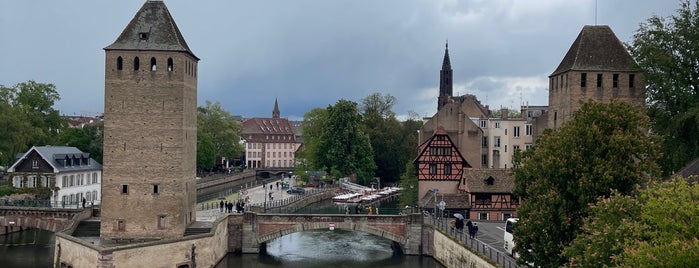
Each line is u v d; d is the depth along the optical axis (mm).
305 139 155750
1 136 97312
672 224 29188
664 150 61031
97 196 103938
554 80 76000
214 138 169000
